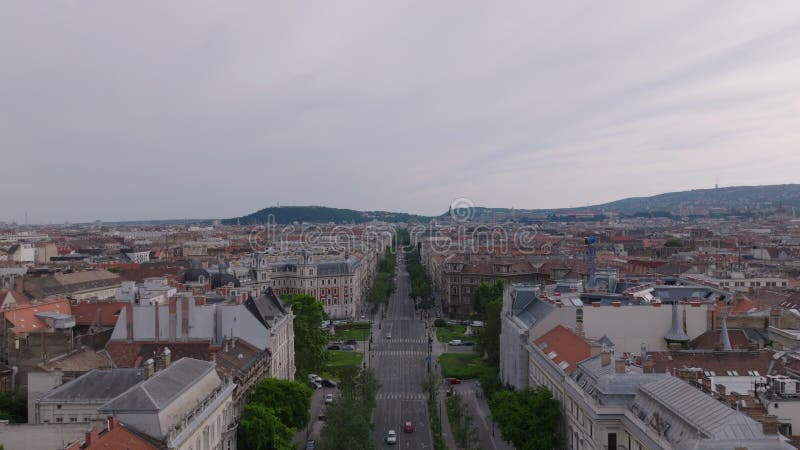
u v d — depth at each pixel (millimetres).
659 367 147625
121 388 132250
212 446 132500
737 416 96250
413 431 194625
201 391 131750
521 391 164875
